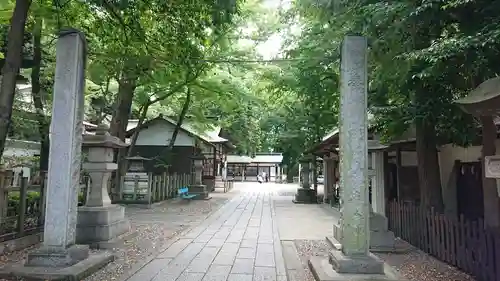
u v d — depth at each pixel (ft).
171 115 81.92
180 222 39.42
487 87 16.14
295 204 61.82
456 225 21.98
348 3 24.09
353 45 19.54
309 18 30.96
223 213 47.98
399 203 31.04
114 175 54.80
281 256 24.30
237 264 22.21
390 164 40.32
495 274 18.10
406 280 18.33
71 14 27.48
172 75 41.86
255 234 32.48
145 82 45.34
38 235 26.25
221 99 58.03
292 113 70.64
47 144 33.04
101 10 25.11
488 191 19.22
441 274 20.61
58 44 19.98
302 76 40.96
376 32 22.47
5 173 23.68
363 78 19.40
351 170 19.21
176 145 82.38
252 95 59.62
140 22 26.27
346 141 19.34
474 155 32.86
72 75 19.89
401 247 26.40
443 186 36.09
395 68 23.21
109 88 56.75
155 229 34.65
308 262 22.45
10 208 25.12
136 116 75.56
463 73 21.56
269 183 153.89
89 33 30.12
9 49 19.94
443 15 19.66
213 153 97.35
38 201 27.76
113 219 27.89
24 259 21.15
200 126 78.95
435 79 22.74
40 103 33.88
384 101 30.12
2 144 19.56
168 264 22.03
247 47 49.98
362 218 18.99
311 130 67.82
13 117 32.65
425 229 25.91
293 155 98.17
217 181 111.34
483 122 19.02
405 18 19.99
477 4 18.31
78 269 18.60
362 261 18.53
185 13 23.65
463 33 18.98
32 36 30.78
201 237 30.81
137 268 20.97
